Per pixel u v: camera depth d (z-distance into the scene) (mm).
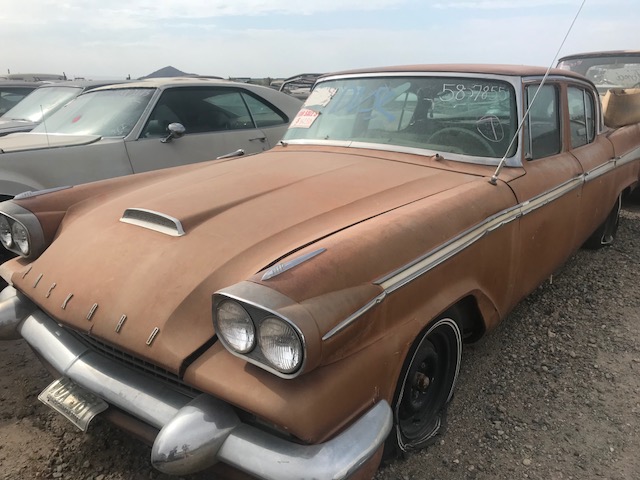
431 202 2412
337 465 1629
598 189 4078
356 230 2057
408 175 2816
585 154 3889
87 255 2328
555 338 3551
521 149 3023
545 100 3408
